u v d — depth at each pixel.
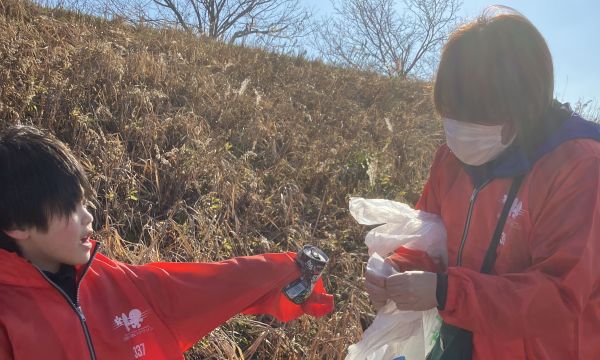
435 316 2.09
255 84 7.05
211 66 7.02
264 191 4.73
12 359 1.57
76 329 1.66
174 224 3.75
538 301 1.55
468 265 1.83
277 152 5.39
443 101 1.75
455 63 1.67
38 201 1.54
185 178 4.33
